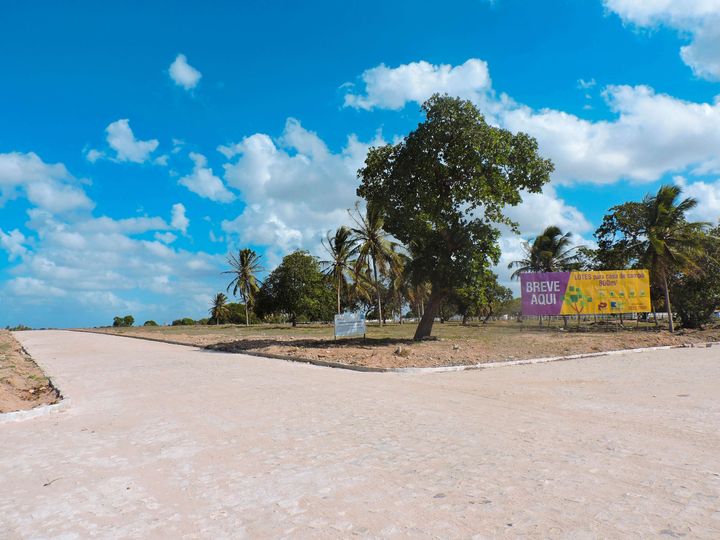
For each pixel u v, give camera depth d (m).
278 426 7.59
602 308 32.16
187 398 10.44
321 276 67.19
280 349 21.36
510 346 21.06
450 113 22.33
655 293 41.94
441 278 25.11
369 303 78.75
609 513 3.99
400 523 3.92
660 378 12.21
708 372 13.18
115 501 4.65
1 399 10.59
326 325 70.50
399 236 25.02
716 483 4.66
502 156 22.95
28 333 52.28
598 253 42.34
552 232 51.19
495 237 24.61
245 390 11.32
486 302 25.91
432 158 23.17
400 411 8.57
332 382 12.45
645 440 6.31
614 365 15.43
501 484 4.75
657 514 3.96
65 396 11.17
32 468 5.84
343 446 6.33
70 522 4.19
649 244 36.53
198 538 3.79
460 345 21.36
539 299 32.69
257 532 3.85
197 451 6.31
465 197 24.06
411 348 20.31
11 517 4.34
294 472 5.32
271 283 68.00
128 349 26.75
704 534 3.59
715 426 7.04
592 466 5.25
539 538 3.58
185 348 26.39
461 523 3.88
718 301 40.00
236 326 69.50
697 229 37.38
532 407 8.71
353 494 4.61
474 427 7.22
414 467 5.37
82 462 6.01
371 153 24.80
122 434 7.43
